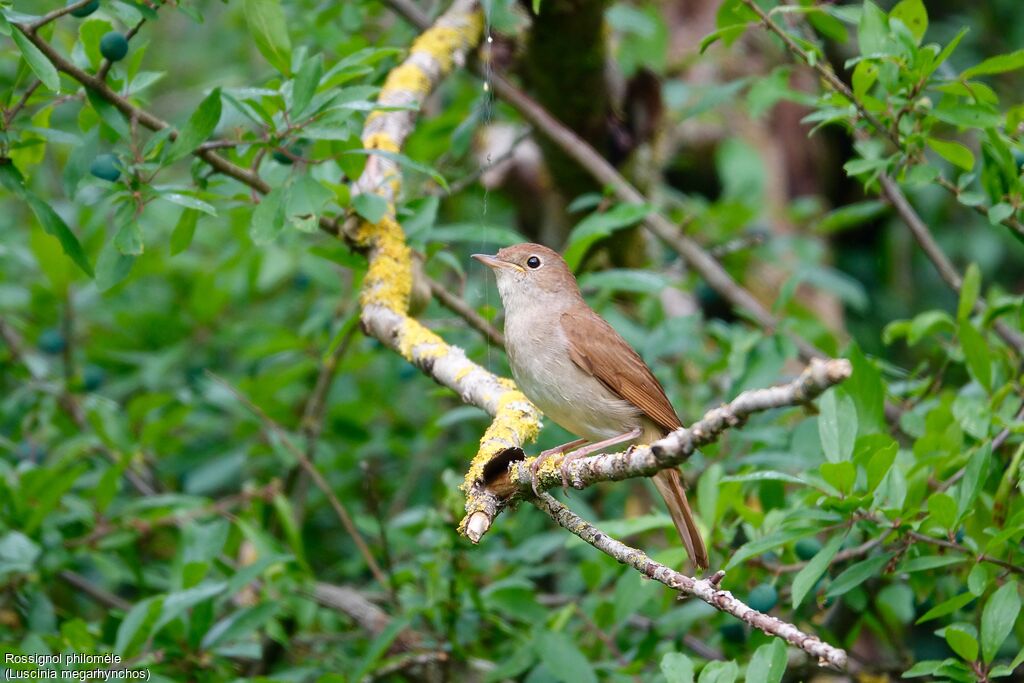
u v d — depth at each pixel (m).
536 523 11.98
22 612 10.19
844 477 7.49
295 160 8.68
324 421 13.26
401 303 9.20
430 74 10.50
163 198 8.10
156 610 8.94
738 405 5.49
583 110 12.23
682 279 13.67
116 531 10.82
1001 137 8.88
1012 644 10.77
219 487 13.88
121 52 8.24
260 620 9.35
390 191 9.75
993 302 10.53
